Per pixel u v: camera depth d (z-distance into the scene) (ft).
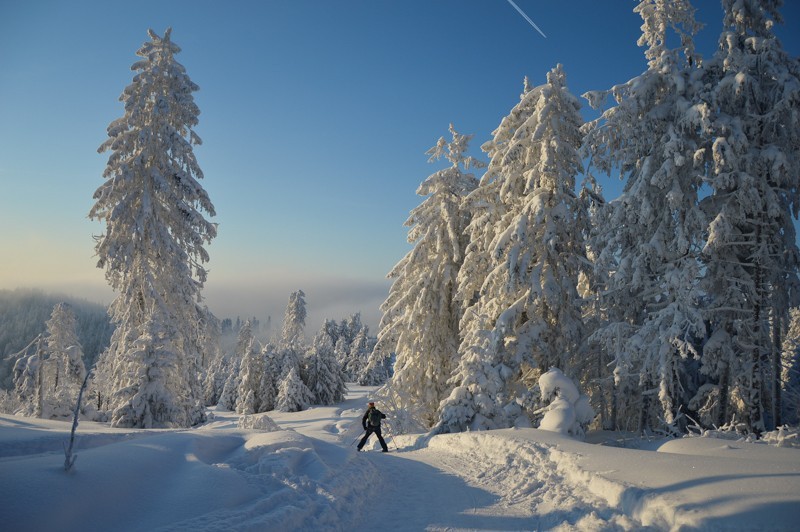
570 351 60.44
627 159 56.85
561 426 41.63
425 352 74.28
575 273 60.29
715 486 19.06
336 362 184.55
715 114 49.96
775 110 46.52
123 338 64.64
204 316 74.18
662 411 58.54
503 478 29.09
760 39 48.21
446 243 76.95
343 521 20.03
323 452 29.96
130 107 69.21
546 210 57.67
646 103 54.95
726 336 49.83
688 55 55.06
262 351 179.22
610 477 23.13
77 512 15.43
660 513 17.87
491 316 60.59
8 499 14.58
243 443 30.32
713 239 46.16
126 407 57.77
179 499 18.25
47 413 87.51
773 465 21.94
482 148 69.56
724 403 49.39
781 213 46.42
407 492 26.81
